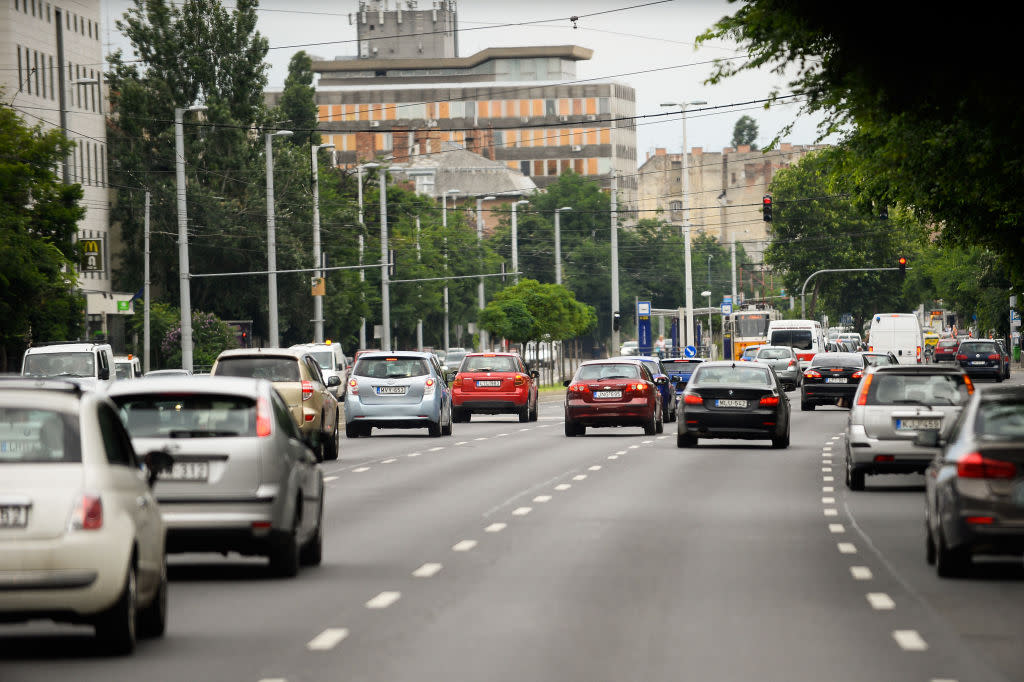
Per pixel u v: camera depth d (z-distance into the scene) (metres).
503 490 64.75
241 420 38.75
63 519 27.00
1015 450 37.03
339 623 31.62
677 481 69.06
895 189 68.56
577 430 106.44
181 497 37.94
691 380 92.06
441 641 29.31
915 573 39.41
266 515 38.00
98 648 27.69
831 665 26.73
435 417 103.25
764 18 39.19
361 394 103.31
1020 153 54.50
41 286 123.06
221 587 37.19
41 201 127.06
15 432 27.86
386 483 68.50
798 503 59.03
